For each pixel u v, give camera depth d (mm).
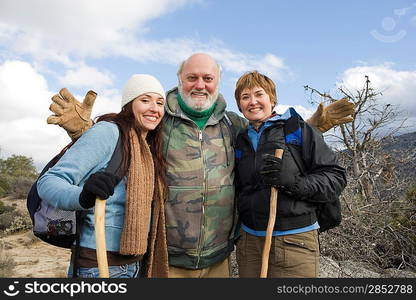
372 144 8711
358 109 8906
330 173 2959
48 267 13266
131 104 2736
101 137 2484
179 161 3105
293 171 2934
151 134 2961
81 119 3191
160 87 2783
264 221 3000
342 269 5543
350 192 6734
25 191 29469
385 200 6992
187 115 3275
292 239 2963
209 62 3285
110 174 2152
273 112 3328
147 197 2549
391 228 6203
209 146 3211
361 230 6148
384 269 6145
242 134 3295
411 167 8219
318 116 3768
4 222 20312
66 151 2557
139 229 2449
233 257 5625
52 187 2221
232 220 3270
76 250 2408
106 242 2430
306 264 2957
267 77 3260
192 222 3059
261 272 2811
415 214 6773
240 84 3246
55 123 3053
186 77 3266
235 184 3328
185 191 3061
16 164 41969
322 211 3115
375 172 8188
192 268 3125
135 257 2521
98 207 2121
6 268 12305
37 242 17375
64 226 2412
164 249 2740
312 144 2980
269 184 2830
